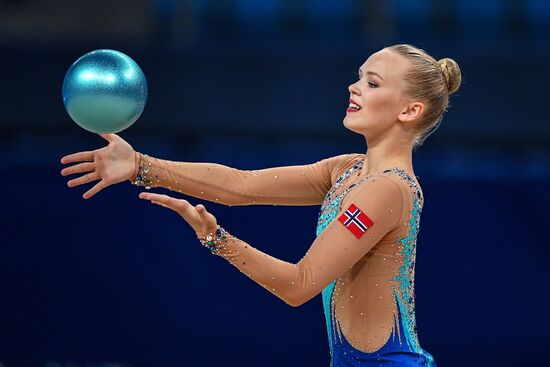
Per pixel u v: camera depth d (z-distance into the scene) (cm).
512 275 1827
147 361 1817
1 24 2214
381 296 897
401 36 2102
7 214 1845
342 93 1939
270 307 1827
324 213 938
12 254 1839
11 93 1959
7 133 2039
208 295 1828
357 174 949
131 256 1841
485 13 2262
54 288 1836
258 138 2005
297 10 2272
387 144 934
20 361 1825
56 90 1961
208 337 1819
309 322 1823
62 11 2223
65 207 1852
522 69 1941
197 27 2234
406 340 902
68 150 2059
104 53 842
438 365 1802
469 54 1950
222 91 1944
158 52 1950
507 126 1933
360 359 900
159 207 1848
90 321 1831
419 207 908
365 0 2128
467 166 2073
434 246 1830
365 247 865
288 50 1953
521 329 1817
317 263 848
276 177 1020
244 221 1831
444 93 952
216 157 1878
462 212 1841
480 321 1814
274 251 1825
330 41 2211
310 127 1934
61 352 1828
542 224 1839
